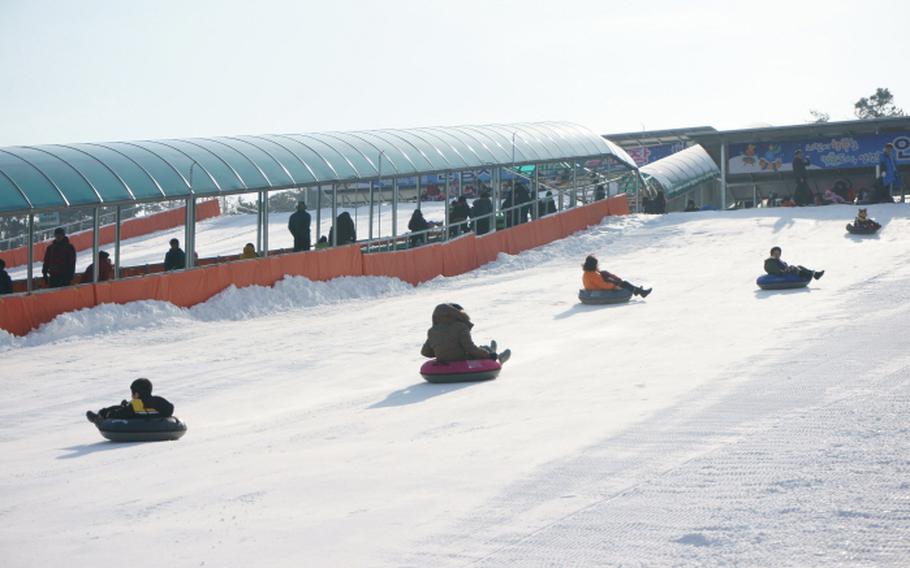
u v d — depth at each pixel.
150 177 30.41
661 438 10.19
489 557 6.88
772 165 55.31
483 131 44.88
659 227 43.44
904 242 34.94
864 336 17.11
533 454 10.09
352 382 18.30
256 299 29.88
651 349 18.97
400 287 33.91
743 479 8.12
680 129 69.44
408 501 8.60
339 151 37.16
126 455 12.59
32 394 18.86
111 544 7.99
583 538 7.07
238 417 15.63
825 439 9.20
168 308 27.88
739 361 15.98
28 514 9.37
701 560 6.41
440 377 16.88
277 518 8.40
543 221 42.03
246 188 33.03
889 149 45.56
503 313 26.62
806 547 6.44
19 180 27.44
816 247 35.50
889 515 6.88
